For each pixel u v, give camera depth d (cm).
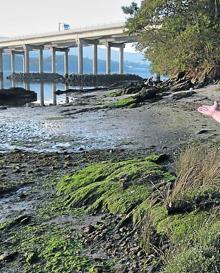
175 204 617
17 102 5294
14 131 2091
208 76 4181
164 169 907
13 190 963
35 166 1226
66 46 12556
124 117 2358
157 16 4822
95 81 10444
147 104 2909
